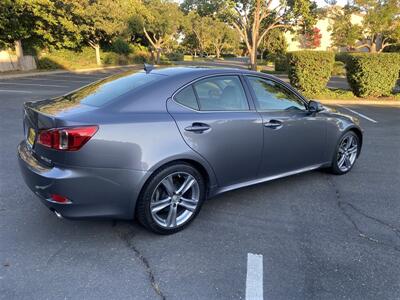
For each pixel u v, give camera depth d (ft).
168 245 11.05
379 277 9.78
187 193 12.03
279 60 107.34
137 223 12.31
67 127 9.74
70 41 97.45
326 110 16.28
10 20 71.97
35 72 81.61
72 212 10.14
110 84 12.48
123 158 10.24
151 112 10.95
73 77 75.97
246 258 10.48
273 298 8.87
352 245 11.30
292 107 14.65
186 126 11.27
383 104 43.39
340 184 16.35
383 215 13.41
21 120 27.40
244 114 12.81
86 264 9.98
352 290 9.23
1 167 17.11
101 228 11.91
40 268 9.73
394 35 104.88
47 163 10.28
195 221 12.57
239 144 12.62
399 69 45.03
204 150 11.69
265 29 105.09
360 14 114.73
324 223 12.68
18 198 13.87
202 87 12.19
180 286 9.21
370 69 44.52
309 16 91.91
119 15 106.63
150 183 10.80
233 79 13.08
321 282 9.51
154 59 161.27
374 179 17.12
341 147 17.16
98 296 8.75
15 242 10.91
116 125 10.18
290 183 16.29
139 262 10.15
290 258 10.54
